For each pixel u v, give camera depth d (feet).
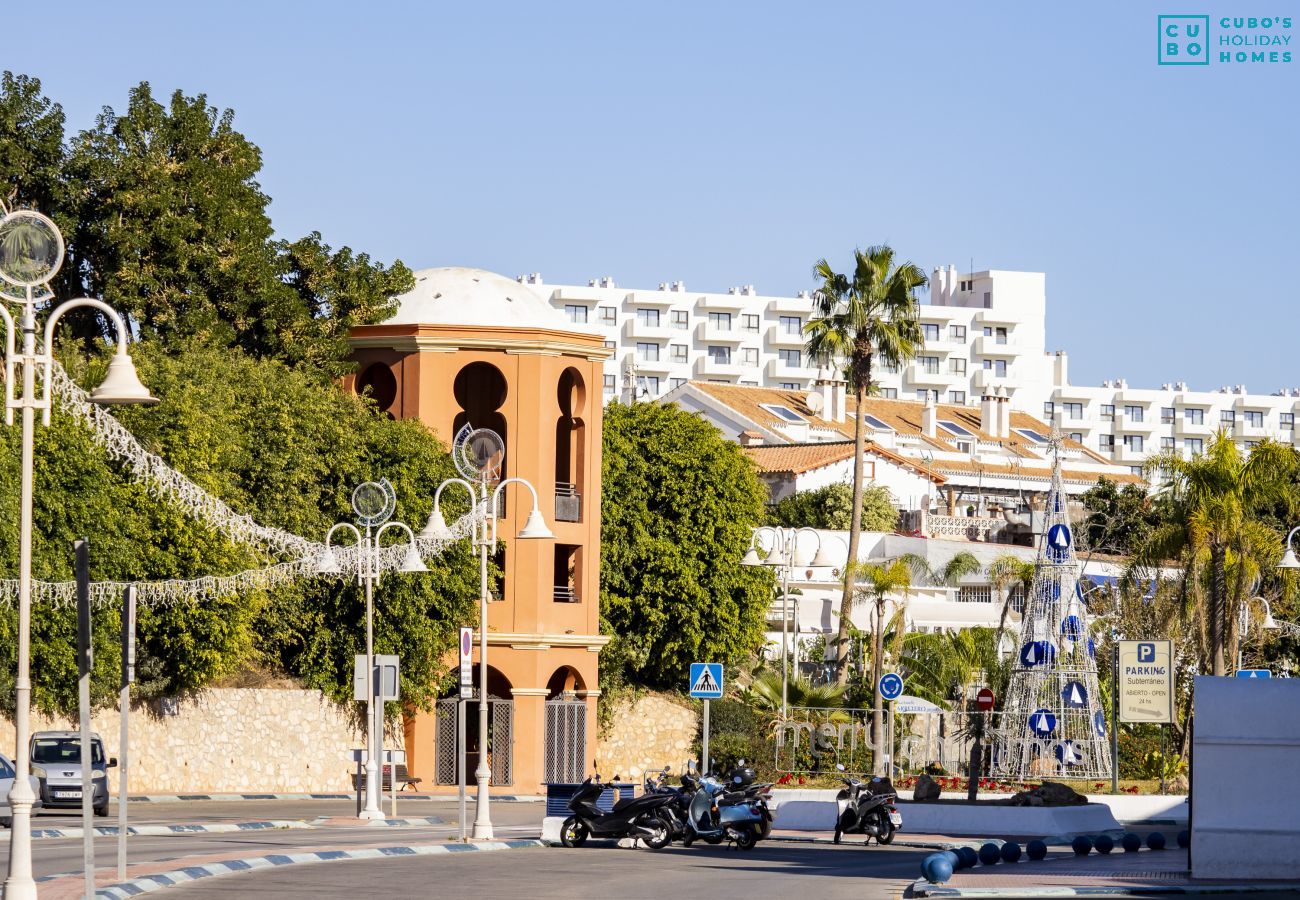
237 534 155.22
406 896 73.05
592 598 196.65
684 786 111.65
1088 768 171.01
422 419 189.26
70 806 133.08
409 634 177.78
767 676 196.85
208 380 167.53
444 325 189.26
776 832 128.16
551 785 113.80
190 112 195.62
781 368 593.01
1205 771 85.56
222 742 167.73
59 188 184.85
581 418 197.88
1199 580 189.47
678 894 76.54
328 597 176.96
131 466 149.07
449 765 187.01
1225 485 178.29
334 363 192.85
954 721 199.41
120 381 67.00
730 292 605.31
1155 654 153.69
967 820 128.88
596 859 98.32
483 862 94.12
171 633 156.76
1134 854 107.86
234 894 72.95
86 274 189.37
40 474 141.59
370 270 198.29
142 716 159.63
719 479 211.41
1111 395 631.15
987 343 614.34
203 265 188.85
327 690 177.37
